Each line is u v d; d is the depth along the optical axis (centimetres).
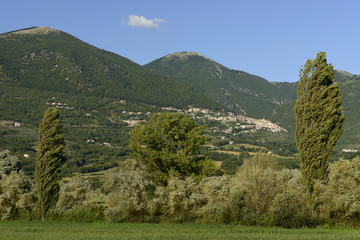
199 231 3036
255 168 3966
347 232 3059
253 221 3484
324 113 3691
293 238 2575
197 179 4741
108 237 2611
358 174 3562
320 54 3794
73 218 3784
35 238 2589
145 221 3662
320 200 3569
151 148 5031
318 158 3656
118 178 3906
